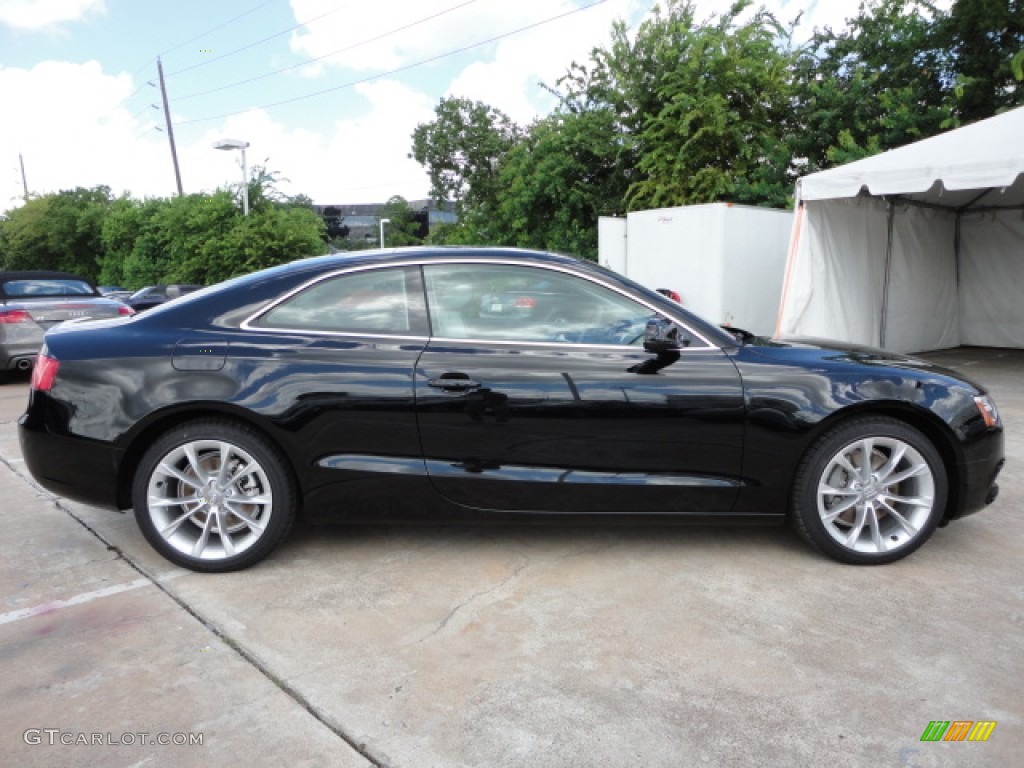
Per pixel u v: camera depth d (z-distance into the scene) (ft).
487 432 10.26
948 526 12.43
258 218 77.00
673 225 33.47
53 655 8.43
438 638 8.79
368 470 10.30
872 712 7.29
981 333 39.27
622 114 56.18
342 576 10.51
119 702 7.54
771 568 10.68
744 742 6.86
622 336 10.59
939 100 47.29
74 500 10.62
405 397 10.18
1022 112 26.99
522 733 7.02
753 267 33.17
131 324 10.82
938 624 9.03
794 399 10.21
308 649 8.55
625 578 10.39
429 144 110.73
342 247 233.35
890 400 10.25
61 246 127.65
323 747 6.85
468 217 70.54
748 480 10.43
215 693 7.69
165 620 9.24
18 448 18.52
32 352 28.84
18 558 11.20
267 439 10.34
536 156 58.44
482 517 10.61
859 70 49.62
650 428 10.25
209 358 10.25
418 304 10.69
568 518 10.59
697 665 8.16
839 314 30.50
